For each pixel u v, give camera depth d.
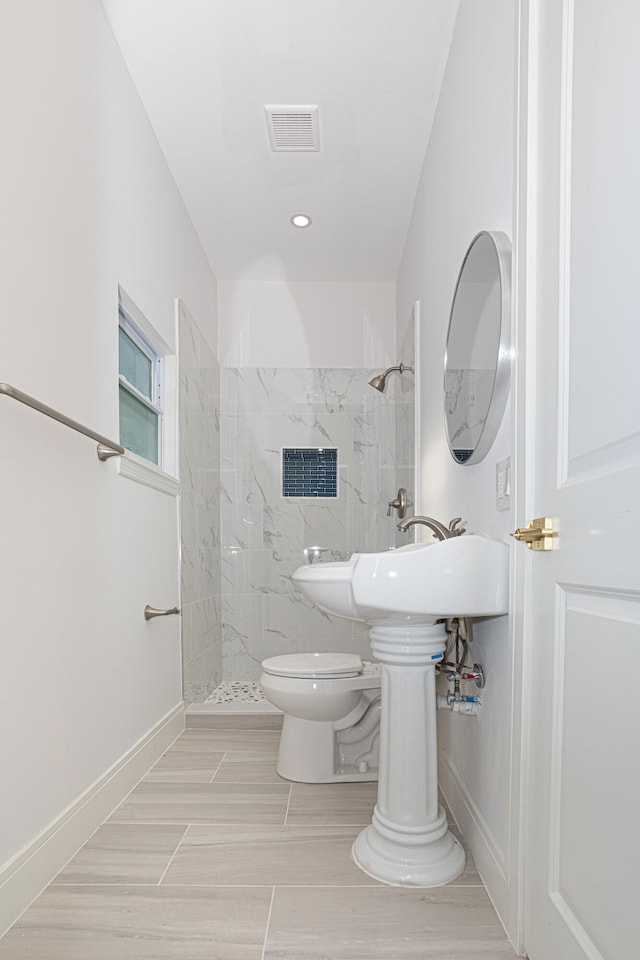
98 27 1.99
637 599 0.88
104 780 1.93
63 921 1.40
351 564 1.59
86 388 1.86
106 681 1.98
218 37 2.14
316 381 4.09
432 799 1.66
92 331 1.92
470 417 1.79
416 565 1.48
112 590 2.05
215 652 3.76
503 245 1.50
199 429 3.44
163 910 1.44
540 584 1.27
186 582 3.05
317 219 3.34
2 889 1.35
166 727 2.63
